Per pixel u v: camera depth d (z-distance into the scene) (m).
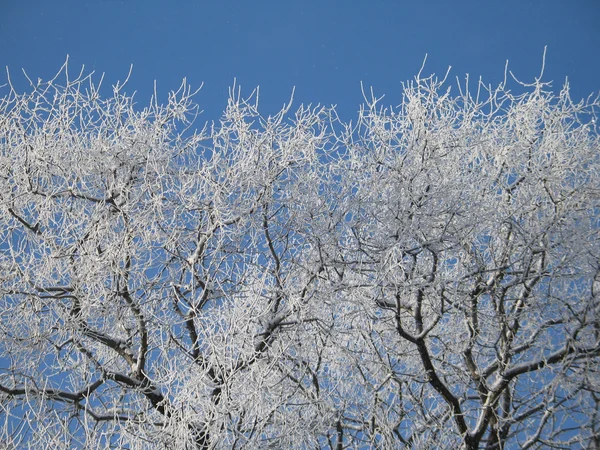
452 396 8.83
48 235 9.00
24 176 9.09
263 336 8.87
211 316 8.53
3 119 9.35
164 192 9.02
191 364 8.46
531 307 9.02
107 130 9.74
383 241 8.70
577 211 9.80
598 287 9.60
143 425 8.43
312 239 9.03
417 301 8.80
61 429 8.09
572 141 10.45
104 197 9.11
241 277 9.23
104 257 8.77
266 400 8.55
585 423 8.88
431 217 8.72
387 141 9.70
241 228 9.11
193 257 9.02
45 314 9.14
